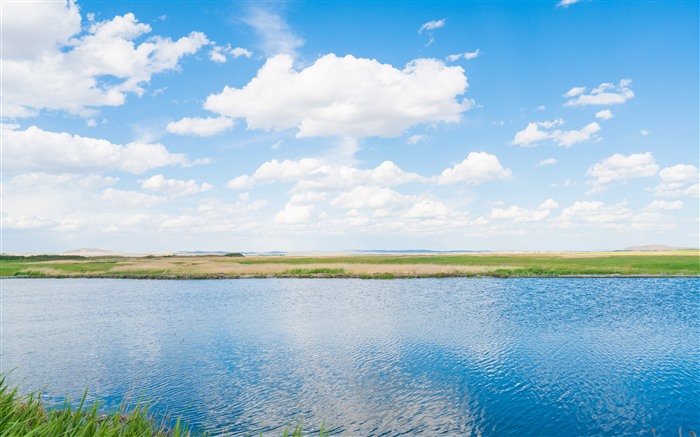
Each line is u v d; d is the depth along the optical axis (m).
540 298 45.03
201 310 39.59
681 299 43.69
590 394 17.44
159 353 24.41
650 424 14.72
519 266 84.06
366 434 14.19
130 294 53.31
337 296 48.81
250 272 81.56
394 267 84.50
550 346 24.98
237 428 14.62
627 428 14.46
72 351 25.02
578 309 37.81
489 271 73.56
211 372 20.75
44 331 30.80
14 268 98.12
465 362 22.00
